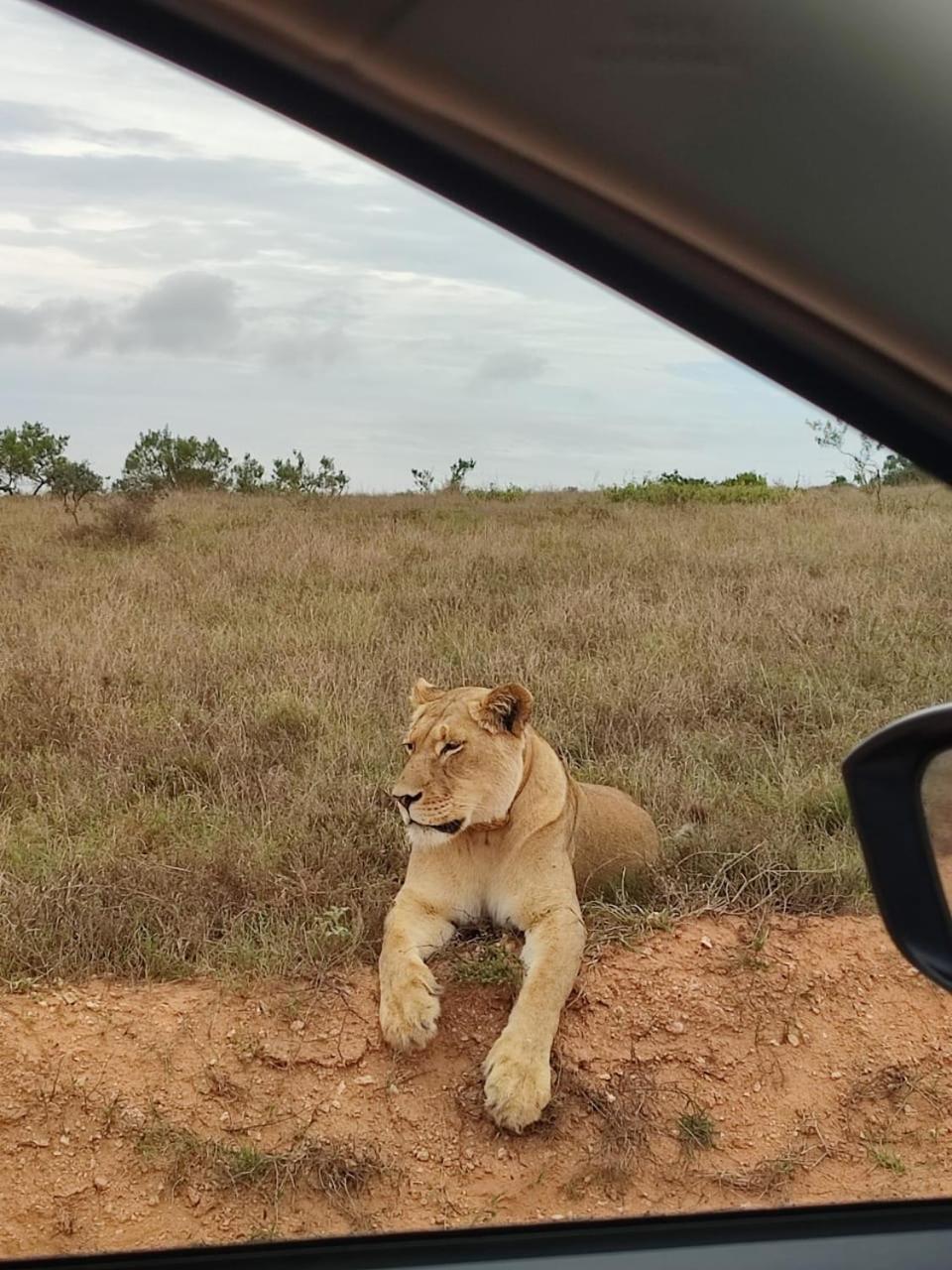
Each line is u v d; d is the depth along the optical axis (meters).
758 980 2.48
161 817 3.09
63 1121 2.10
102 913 2.58
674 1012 2.39
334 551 6.55
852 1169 2.12
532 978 2.30
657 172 0.93
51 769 3.38
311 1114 2.14
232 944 2.53
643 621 4.89
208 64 0.91
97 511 7.88
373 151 0.95
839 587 5.47
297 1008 2.34
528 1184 2.04
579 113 0.90
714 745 3.61
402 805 2.42
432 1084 2.21
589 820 2.77
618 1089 2.22
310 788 3.19
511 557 6.37
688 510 8.62
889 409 1.01
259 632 4.75
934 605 5.23
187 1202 2.00
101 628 4.72
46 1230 1.95
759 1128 2.19
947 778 0.89
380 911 2.64
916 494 8.52
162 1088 2.17
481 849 2.47
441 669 4.25
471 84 0.90
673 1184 2.06
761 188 0.92
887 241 0.93
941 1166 2.13
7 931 2.53
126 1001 2.37
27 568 6.16
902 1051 2.36
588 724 3.75
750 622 4.83
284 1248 1.85
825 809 3.16
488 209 0.97
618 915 2.65
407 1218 1.98
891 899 0.88
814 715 3.85
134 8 0.89
